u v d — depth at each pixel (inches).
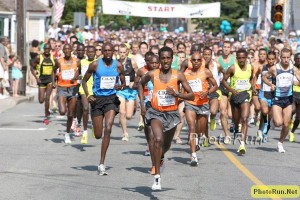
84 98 1355.8
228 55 1534.2
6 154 1236.5
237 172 1101.1
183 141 1450.5
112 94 1079.0
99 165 1059.9
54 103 1983.3
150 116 962.7
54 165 1136.2
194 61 1187.9
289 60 1304.1
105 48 1075.3
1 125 1679.4
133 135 1531.7
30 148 1314.0
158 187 910.4
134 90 1439.5
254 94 1386.6
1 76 2284.7
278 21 2630.4
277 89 1304.1
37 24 4256.9
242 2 6195.9
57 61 1441.9
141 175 1059.3
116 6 3582.7
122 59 1441.9
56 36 3378.4
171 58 960.9
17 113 1978.3
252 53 1892.2
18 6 2522.1
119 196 914.1
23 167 1112.2
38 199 892.0
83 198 901.8
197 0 6565.0
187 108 1181.7
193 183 1006.4
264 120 1456.7
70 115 1387.8
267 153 1317.7
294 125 1492.4
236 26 6048.2
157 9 3607.3
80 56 1467.8
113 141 1429.6
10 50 2396.7
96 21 5762.8
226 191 953.5
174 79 959.6
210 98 1398.9
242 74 1299.2
